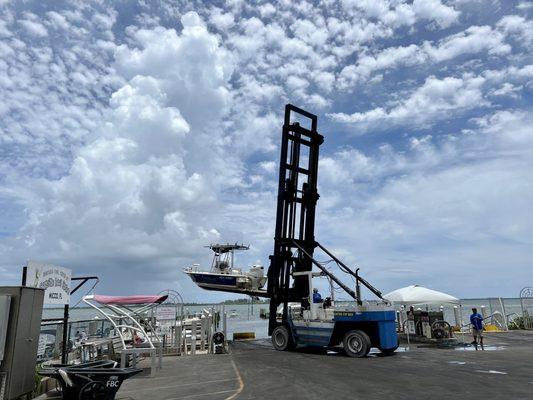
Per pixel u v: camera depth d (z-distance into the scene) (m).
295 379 10.52
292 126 20.45
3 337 7.89
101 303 13.08
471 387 9.27
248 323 53.16
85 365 8.65
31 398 8.84
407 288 21.50
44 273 9.76
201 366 13.38
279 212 20.14
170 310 18.36
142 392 9.34
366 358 14.76
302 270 20.23
